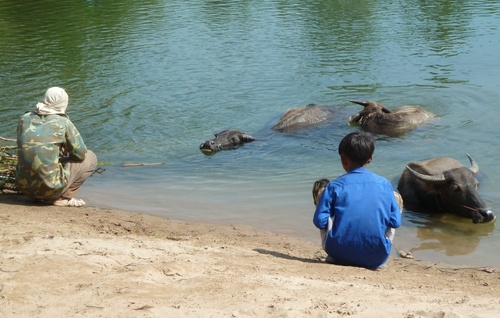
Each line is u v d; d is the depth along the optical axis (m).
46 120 9.55
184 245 7.93
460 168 10.66
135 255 6.92
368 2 30.20
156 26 26.48
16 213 9.30
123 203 10.66
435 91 17.20
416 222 10.21
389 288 6.30
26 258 6.53
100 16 29.05
